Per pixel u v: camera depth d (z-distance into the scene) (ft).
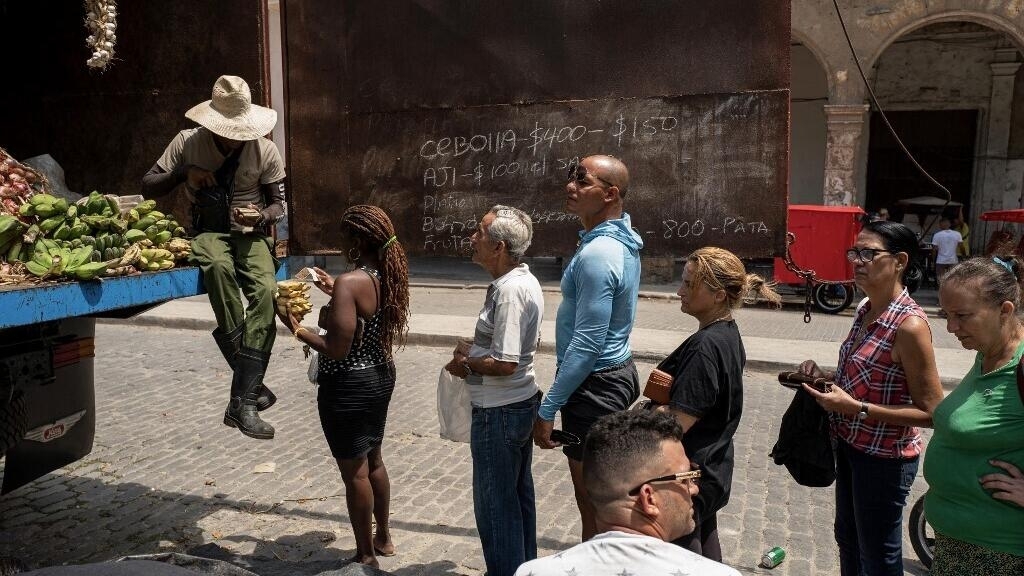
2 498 16.96
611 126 12.66
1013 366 7.85
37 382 13.65
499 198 13.37
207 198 13.10
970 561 8.13
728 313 9.89
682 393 9.36
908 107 68.28
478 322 11.99
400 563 14.10
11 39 15.99
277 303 12.56
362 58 13.65
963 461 8.16
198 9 14.47
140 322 36.60
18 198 12.28
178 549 14.61
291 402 24.58
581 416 11.32
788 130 11.87
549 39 12.75
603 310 10.70
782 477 18.48
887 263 9.73
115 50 15.08
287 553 14.47
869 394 9.83
